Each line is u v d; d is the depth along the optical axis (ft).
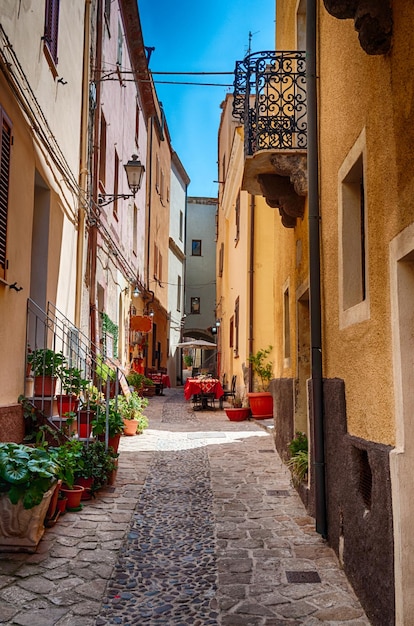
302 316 24.73
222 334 81.05
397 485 10.52
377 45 11.19
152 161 79.00
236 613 12.42
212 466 27.78
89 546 16.16
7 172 19.83
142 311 73.36
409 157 10.11
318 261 18.51
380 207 11.96
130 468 27.02
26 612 12.21
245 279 52.47
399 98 10.59
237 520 19.11
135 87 63.57
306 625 11.85
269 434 38.34
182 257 118.01
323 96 18.51
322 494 17.25
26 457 15.55
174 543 16.87
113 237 48.67
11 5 20.10
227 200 71.20
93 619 12.07
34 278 26.68
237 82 23.08
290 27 27.35
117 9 49.65
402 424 10.64
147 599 13.11
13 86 20.26
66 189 30.37
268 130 22.45
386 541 11.03
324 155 18.30
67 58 30.04
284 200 23.66
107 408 23.50
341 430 15.15
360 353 13.58
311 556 15.78
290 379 26.40
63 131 29.45
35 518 15.42
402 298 10.76
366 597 12.32
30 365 23.71
